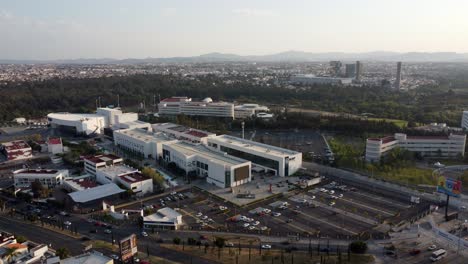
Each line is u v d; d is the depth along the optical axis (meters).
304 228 149.62
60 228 150.75
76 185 193.00
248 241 139.62
